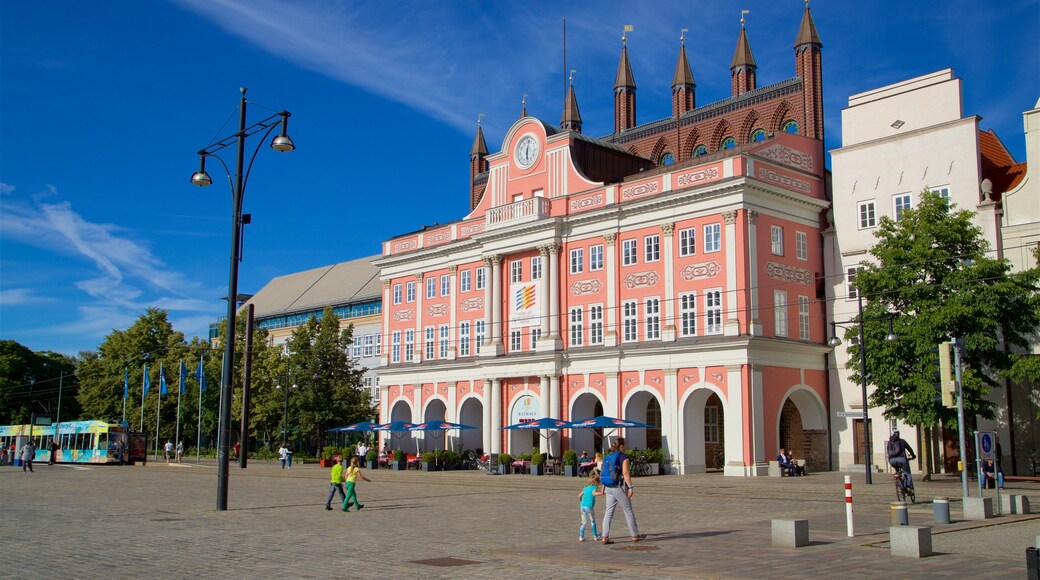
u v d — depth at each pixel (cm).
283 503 3300
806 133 5969
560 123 8131
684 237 5356
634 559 1717
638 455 5128
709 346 5078
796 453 5475
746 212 5072
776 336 5138
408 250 7388
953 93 4944
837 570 1541
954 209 4828
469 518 2694
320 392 7925
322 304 10344
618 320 5650
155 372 9494
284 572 1580
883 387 4122
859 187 5306
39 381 11512
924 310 3953
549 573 1565
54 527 2397
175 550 1895
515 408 6275
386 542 2048
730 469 4934
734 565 1616
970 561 1627
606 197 5791
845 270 5362
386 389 7475
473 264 6788
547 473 5584
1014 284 3831
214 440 9638
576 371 5844
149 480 5106
